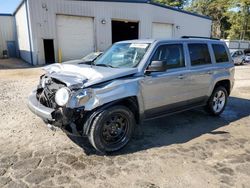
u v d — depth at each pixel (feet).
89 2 64.54
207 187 9.95
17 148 12.94
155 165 11.58
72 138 14.34
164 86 14.57
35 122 16.87
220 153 12.92
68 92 11.35
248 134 15.74
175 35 86.33
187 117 19.13
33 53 58.95
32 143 13.57
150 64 13.85
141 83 13.30
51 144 13.50
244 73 51.34
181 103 16.16
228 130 16.42
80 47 65.87
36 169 10.96
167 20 82.12
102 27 68.28
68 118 11.37
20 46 76.64
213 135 15.46
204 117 19.24
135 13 73.41
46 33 59.67
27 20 59.47
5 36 81.92
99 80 11.91
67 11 61.46
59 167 11.19
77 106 11.37
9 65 58.75
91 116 11.89
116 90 12.21
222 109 19.83
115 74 12.55
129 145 13.74
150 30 78.13
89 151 12.83
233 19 151.74
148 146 13.66
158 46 14.55
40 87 14.33
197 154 12.76
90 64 15.87
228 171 11.15
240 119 18.92
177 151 13.08
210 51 18.31
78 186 9.84
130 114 13.10
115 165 11.53
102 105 12.05
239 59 76.07
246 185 10.11
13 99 23.59
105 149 12.45
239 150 13.32
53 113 11.68
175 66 15.51
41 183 9.96
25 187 9.68
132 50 14.99
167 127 16.79
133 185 9.98
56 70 14.10
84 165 11.44
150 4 75.77
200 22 94.27
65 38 62.95
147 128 16.53
